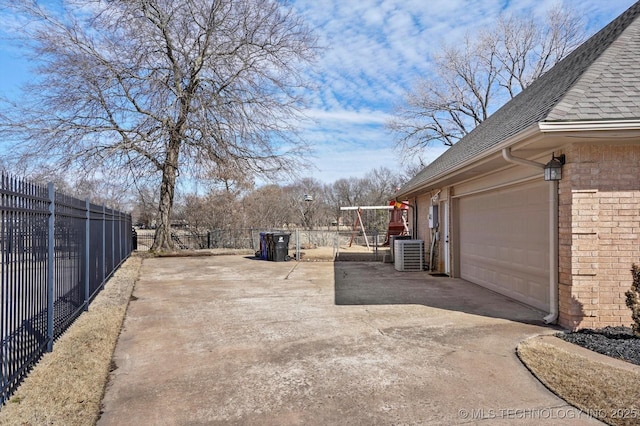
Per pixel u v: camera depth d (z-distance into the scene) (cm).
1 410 328
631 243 545
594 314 549
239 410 332
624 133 505
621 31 724
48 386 378
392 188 5088
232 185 2473
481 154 672
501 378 390
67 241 579
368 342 509
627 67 611
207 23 1739
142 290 943
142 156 1778
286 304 756
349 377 397
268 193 3262
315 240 2720
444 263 1198
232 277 1154
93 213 803
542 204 670
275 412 328
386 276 1145
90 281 761
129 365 439
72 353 472
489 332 550
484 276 933
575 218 550
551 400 342
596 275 548
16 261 378
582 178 548
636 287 473
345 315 659
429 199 1331
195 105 1736
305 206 4356
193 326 604
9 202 358
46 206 473
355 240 3003
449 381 385
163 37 1733
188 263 1564
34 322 430
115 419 318
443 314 659
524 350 465
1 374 332
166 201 1959
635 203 545
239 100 1781
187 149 1812
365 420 313
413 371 411
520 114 754
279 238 1611
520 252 752
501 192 834
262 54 1816
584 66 676
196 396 359
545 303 666
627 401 332
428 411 326
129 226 1834
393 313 670
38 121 1658
